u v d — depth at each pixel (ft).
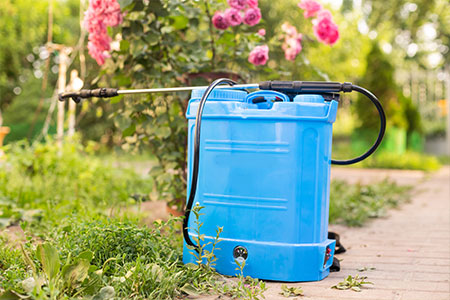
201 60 13.52
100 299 6.66
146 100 12.70
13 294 6.38
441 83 67.51
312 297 7.71
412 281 8.76
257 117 8.48
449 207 19.43
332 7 63.87
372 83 49.78
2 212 13.69
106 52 13.55
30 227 12.81
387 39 89.76
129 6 12.13
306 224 8.52
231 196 8.68
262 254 8.52
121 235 8.72
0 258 8.77
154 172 13.14
